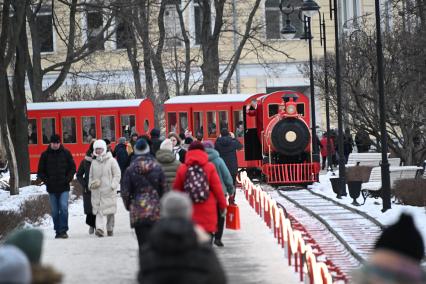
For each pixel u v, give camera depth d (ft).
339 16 408.26
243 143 284.61
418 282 39.91
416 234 41.14
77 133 308.40
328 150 293.43
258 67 412.77
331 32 412.77
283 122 242.99
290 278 104.47
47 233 153.38
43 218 174.29
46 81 404.98
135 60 338.95
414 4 253.03
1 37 226.99
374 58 243.40
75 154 308.40
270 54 396.98
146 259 49.32
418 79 229.66
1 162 351.67
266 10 415.64
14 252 43.14
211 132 289.74
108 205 146.41
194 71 406.21
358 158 268.82
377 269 39.96
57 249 132.57
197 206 106.32
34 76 314.96
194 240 49.24
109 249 131.64
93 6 295.28
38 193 223.51
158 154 117.70
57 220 145.07
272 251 125.49
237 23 408.87
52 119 308.81
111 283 103.40
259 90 412.77
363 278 40.01
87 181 149.69
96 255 126.00
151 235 49.70
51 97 355.97
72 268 114.83
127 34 337.72
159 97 340.18
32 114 308.60
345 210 176.76
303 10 265.75
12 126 248.52
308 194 223.92
